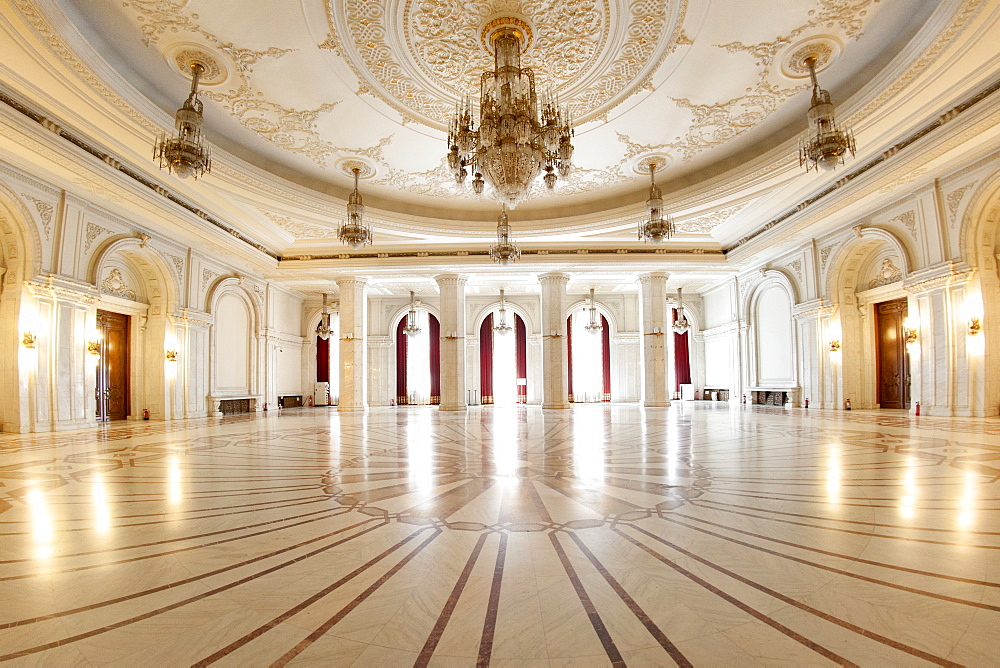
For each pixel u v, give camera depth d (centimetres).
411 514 342
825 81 778
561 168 717
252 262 1509
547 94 797
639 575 232
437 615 195
